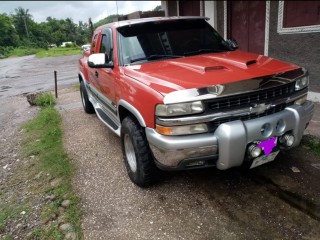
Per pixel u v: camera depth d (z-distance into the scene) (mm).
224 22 8508
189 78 2871
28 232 3031
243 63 3162
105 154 4578
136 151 3246
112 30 4160
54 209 3307
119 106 3701
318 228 2656
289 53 6734
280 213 2877
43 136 5613
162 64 3508
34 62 26984
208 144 2684
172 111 2623
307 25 6238
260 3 7398
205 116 2641
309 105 3277
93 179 3873
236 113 2719
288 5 6535
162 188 3479
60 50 54000
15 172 4395
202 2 9414
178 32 4172
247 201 3102
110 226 2953
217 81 2729
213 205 3096
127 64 3713
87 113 6945
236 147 2668
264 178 3477
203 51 4031
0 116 7840
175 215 3006
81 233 2887
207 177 3605
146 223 2939
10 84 13617
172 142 2684
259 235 2637
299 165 3678
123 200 3348
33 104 8562
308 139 4168
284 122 2906
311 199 3039
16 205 3525
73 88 10930
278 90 2943
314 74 6270
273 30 7020
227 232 2707
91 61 3887
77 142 5176
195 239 2668
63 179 3938
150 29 4102
